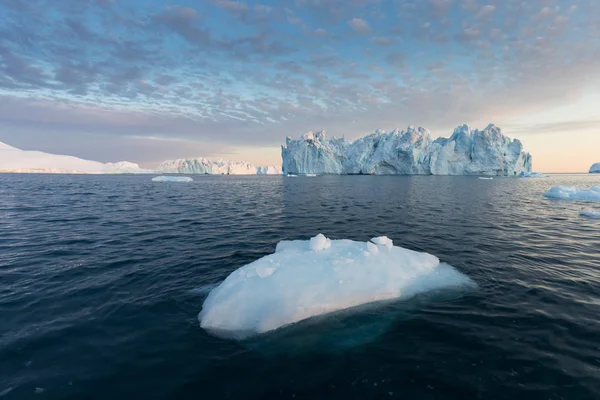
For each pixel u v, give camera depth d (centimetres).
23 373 313
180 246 807
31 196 2134
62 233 948
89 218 1228
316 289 484
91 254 726
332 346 372
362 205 1698
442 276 570
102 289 524
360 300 476
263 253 748
